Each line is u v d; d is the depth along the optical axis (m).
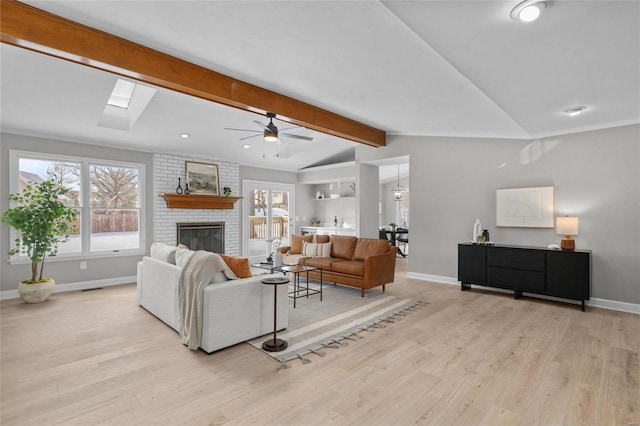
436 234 5.86
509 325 3.54
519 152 4.98
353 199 9.15
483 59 2.52
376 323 3.60
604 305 4.23
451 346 2.99
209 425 1.88
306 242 6.13
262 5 2.19
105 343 3.04
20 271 4.74
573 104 3.45
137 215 5.93
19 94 3.76
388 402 2.11
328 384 2.33
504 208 5.07
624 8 1.76
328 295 4.82
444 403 2.10
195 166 6.66
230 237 7.29
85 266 5.32
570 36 2.10
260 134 5.57
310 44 2.70
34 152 4.83
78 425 1.88
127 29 2.66
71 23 2.54
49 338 3.16
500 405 2.08
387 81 3.37
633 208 4.06
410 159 6.17
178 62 3.14
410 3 1.93
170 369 2.54
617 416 1.97
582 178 4.42
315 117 4.57
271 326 3.30
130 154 5.81
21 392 2.21
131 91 4.76
